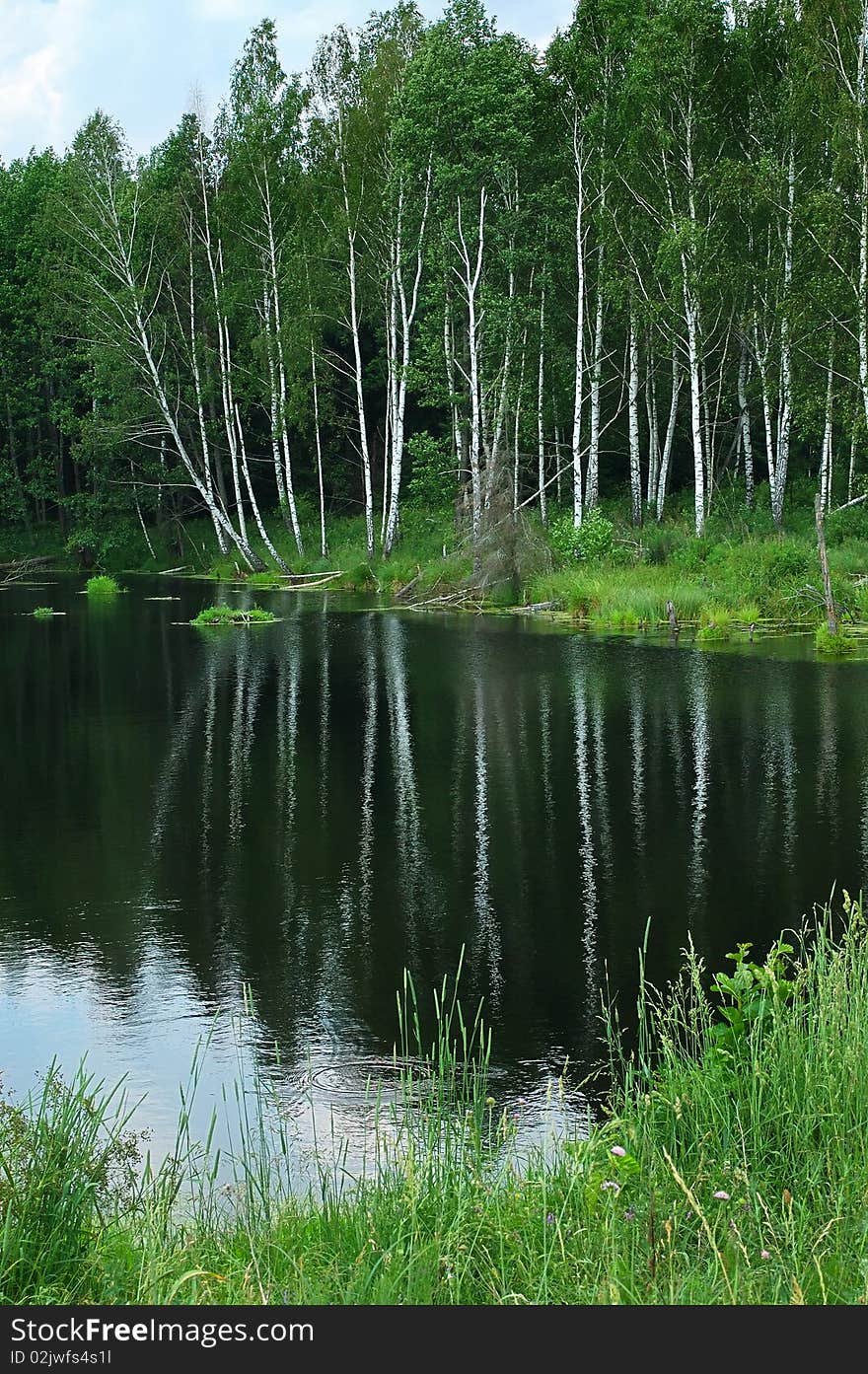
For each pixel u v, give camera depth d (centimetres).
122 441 4647
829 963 667
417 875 1034
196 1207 518
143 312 4459
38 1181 430
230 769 1430
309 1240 442
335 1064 691
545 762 1429
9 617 3250
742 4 3731
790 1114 484
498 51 3766
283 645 2556
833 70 3250
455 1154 541
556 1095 645
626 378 4622
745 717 1664
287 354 4356
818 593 2741
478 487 3512
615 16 3809
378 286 4550
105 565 5256
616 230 3769
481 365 4194
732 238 3775
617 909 936
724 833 1129
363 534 4694
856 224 3219
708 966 823
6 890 1009
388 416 4484
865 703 1755
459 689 1947
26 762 1483
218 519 4478
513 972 822
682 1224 429
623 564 3331
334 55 4266
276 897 984
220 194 4547
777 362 3688
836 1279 390
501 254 3859
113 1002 782
